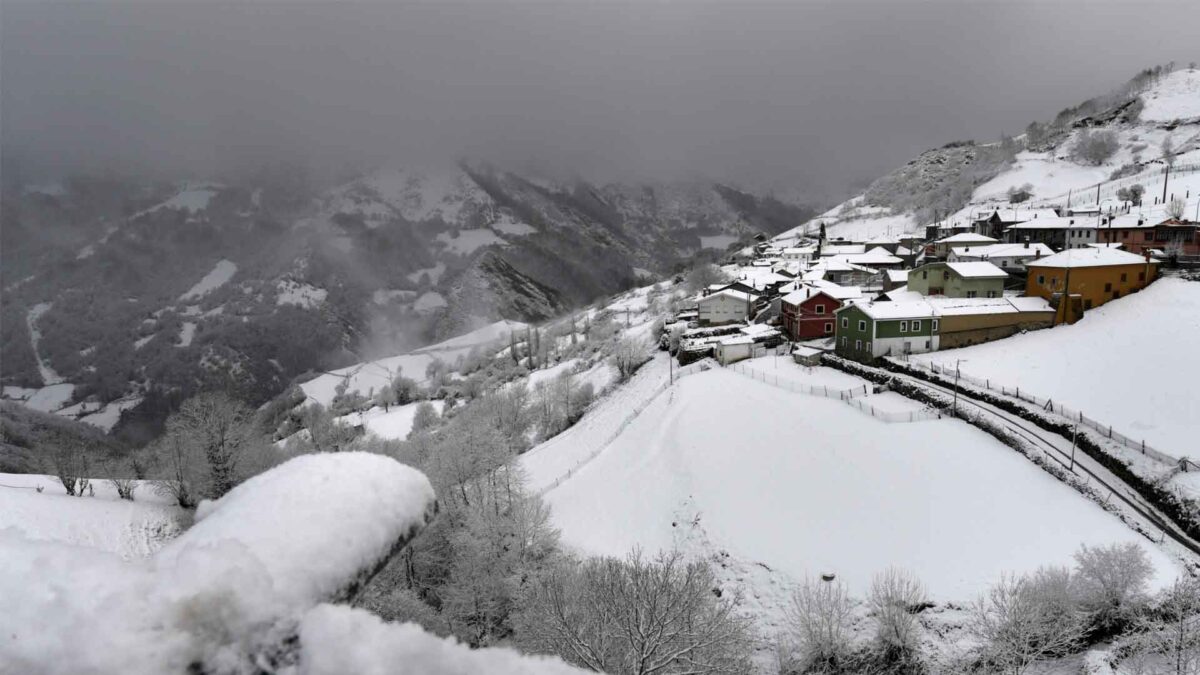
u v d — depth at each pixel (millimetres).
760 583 32000
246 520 2408
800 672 26469
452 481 36406
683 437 46594
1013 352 50219
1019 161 171875
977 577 28969
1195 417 35188
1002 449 38375
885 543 32406
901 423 43250
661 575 22859
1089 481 33625
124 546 41312
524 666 2328
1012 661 23625
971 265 63531
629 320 113000
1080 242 80562
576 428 62344
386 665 2096
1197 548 27922
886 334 54594
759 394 52000
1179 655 21312
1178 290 50469
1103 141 158625
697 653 19844
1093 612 24594
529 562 31766
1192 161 128375
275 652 2068
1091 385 41844
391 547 2646
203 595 2010
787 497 37531
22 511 40250
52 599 1943
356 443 58562
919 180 199375
